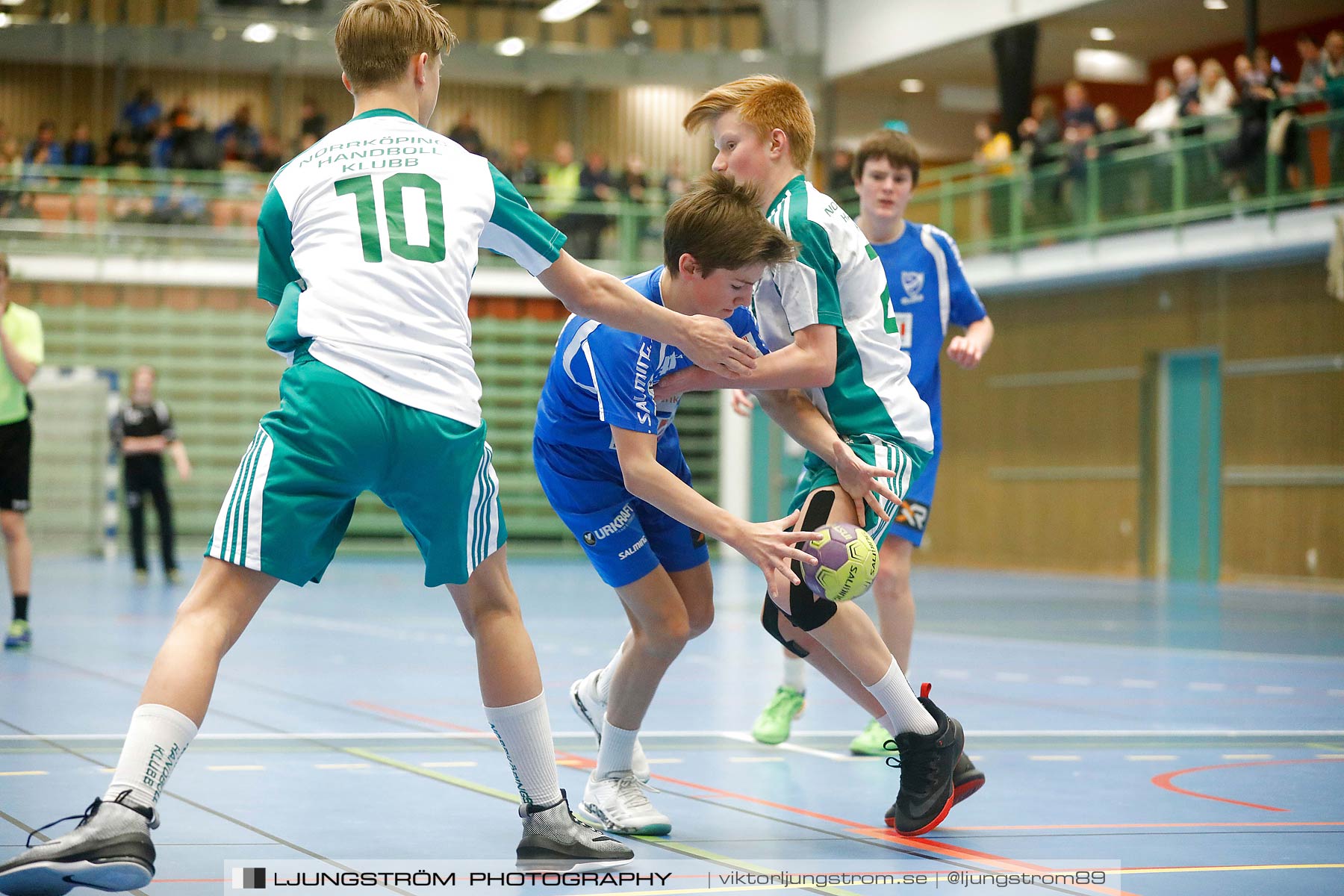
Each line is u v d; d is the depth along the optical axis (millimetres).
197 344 29594
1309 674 10109
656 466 4430
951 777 4656
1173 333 25531
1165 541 26125
